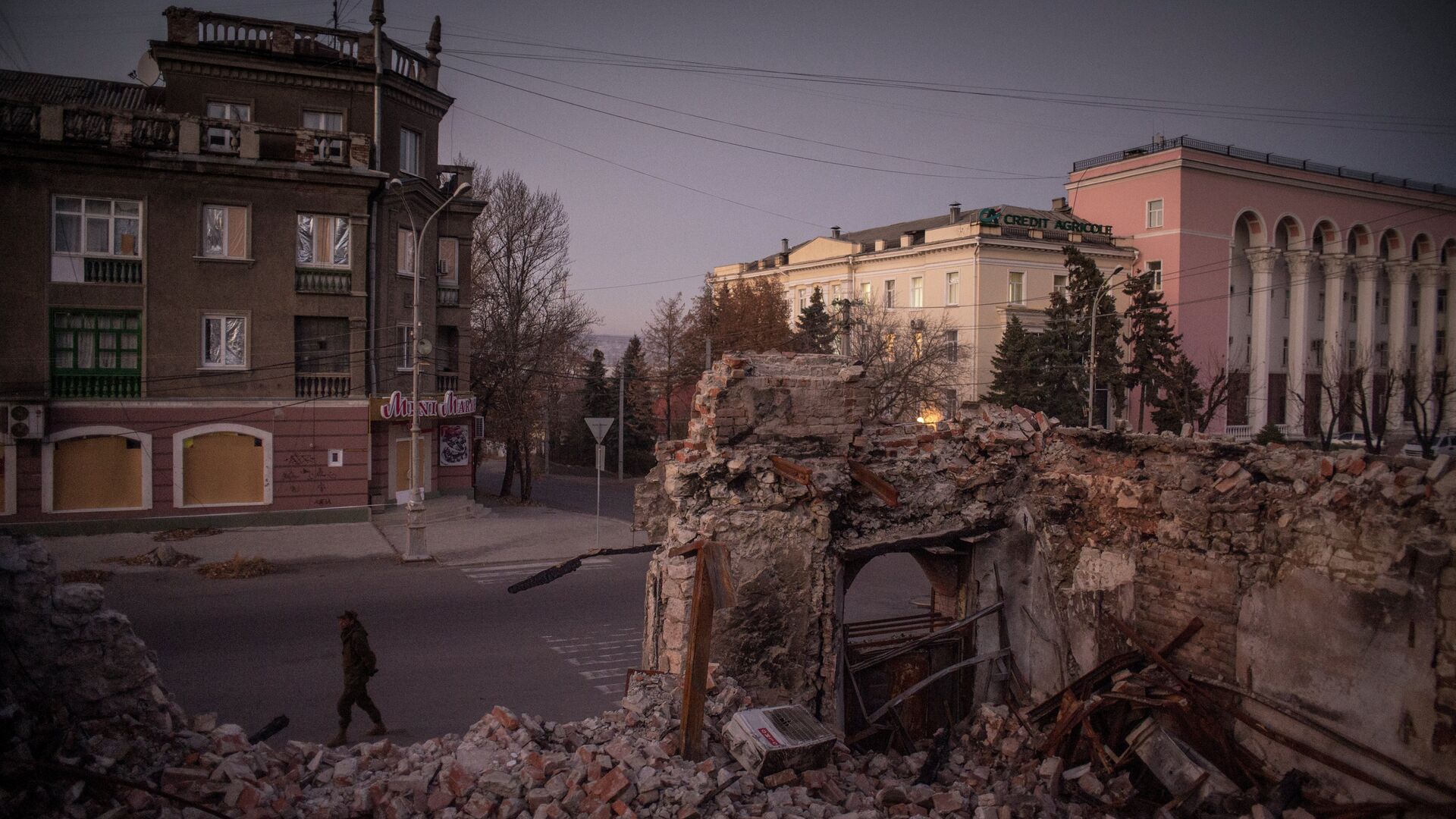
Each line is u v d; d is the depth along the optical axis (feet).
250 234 74.84
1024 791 25.31
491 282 115.34
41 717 18.72
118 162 69.82
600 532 82.23
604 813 20.15
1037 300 148.97
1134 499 28.58
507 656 43.29
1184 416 122.21
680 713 24.99
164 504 72.49
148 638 45.19
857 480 29.86
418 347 69.41
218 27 81.66
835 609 29.84
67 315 70.23
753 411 28.89
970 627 33.01
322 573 62.44
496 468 177.78
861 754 29.30
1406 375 85.66
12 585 18.79
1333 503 22.88
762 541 28.66
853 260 169.68
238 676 39.50
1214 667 25.86
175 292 72.69
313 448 77.46
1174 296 148.97
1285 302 149.48
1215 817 23.21
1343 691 22.29
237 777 19.16
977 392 143.02
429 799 20.56
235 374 74.64
